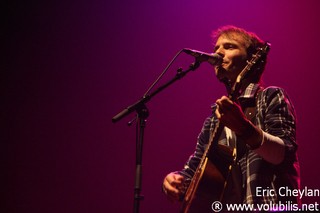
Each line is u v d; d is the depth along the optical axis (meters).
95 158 7.05
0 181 6.91
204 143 3.29
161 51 7.30
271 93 2.87
